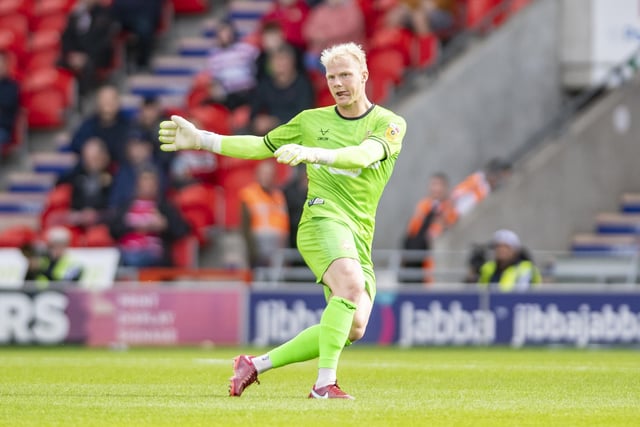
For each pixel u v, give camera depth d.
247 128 71.75
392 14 78.44
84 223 71.44
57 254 62.81
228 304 61.34
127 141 74.19
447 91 73.88
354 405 27.91
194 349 58.72
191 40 86.88
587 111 74.50
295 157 27.92
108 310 61.31
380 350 57.81
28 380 36.56
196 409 26.88
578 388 34.38
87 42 84.25
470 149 74.12
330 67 30.00
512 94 75.00
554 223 70.94
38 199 79.44
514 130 74.88
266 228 65.81
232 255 71.81
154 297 61.50
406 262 65.19
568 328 60.81
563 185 71.19
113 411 26.52
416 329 61.12
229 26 77.06
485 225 69.38
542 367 44.09
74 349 59.28
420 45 78.25
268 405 27.81
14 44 87.56
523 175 70.62
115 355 52.47
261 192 66.12
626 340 60.62
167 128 30.98
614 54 75.75
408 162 73.00
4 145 82.75
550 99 75.62
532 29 75.56
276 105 71.81
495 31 75.44
